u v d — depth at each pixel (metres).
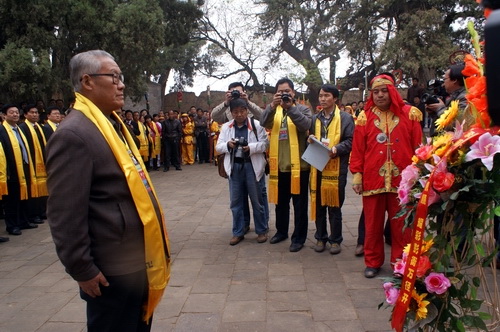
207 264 4.52
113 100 2.17
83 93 2.14
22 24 9.09
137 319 2.19
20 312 3.58
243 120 5.12
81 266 1.93
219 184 10.05
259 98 24.27
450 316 2.23
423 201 2.11
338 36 18.52
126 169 2.05
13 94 8.84
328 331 3.08
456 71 3.76
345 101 22.31
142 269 2.12
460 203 2.15
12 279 4.35
